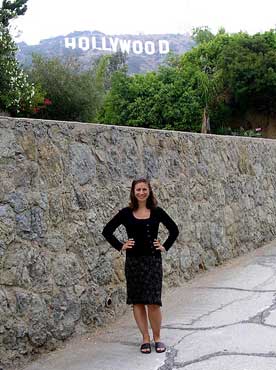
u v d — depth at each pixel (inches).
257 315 243.4
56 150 223.9
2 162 196.2
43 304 206.5
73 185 231.3
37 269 205.8
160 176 299.4
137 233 205.0
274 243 430.6
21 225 201.3
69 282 221.1
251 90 970.1
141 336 224.4
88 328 229.5
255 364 185.9
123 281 256.1
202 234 336.5
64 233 222.5
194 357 197.3
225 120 1007.0
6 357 188.5
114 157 261.7
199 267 328.8
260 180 432.5
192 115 979.3
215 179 361.1
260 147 441.1
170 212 304.5
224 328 228.7
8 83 460.4
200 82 979.3
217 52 1053.8
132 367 191.0
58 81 609.3
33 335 200.4
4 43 466.6
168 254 297.0
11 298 193.2
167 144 310.5
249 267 345.1
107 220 249.1
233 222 378.0
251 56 970.1
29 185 207.3
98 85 688.4
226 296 279.7
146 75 1052.5
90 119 638.5
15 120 203.8
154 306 206.1
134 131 280.8
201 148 349.1
